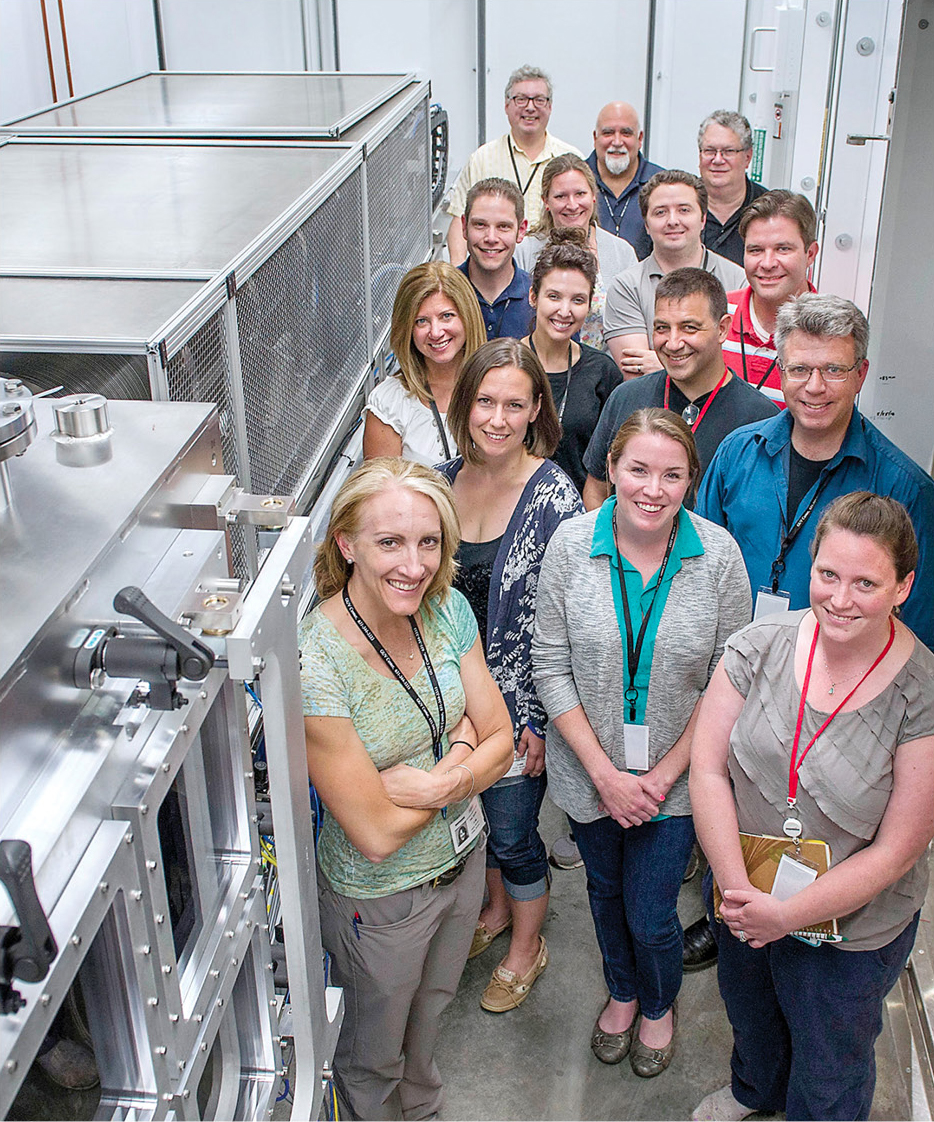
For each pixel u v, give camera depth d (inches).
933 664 64.9
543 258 114.5
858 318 80.7
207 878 39.5
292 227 73.7
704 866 111.9
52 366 49.6
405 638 70.1
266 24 224.5
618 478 75.9
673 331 97.2
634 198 190.5
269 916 51.4
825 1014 70.9
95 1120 33.3
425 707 70.4
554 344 118.4
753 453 89.6
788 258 110.4
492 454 85.0
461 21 240.2
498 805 91.0
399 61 243.1
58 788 29.2
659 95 246.4
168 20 216.5
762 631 69.6
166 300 54.9
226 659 34.4
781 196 111.9
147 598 31.6
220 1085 43.0
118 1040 33.2
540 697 84.9
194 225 69.1
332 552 68.5
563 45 243.1
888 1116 86.4
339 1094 78.5
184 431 41.3
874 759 65.1
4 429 33.3
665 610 78.7
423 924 72.6
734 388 102.4
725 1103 85.5
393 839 67.9
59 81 184.1
